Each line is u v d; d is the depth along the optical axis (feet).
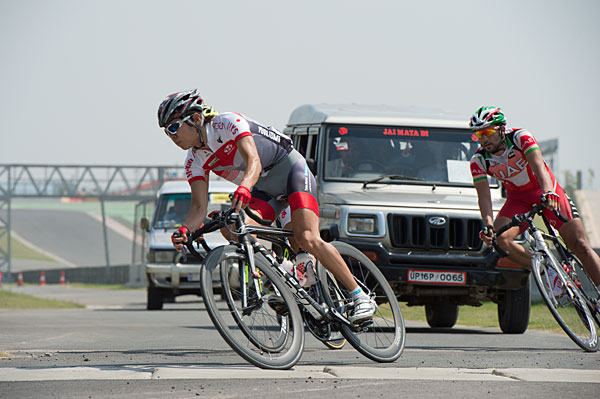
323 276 31.76
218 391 22.97
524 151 40.27
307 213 30.83
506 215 42.09
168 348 39.14
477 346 41.14
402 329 32.81
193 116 29.55
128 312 95.71
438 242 54.49
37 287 268.41
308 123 62.23
